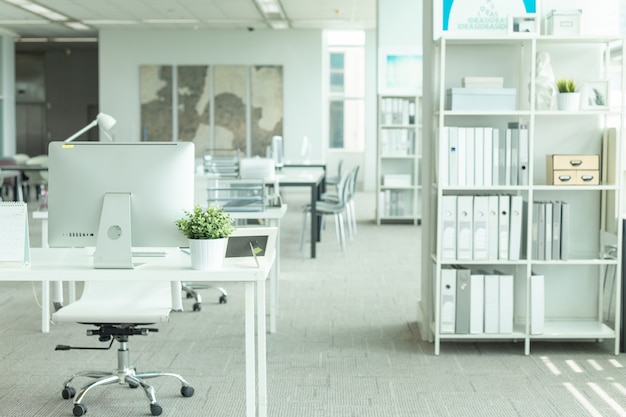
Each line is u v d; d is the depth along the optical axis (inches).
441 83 193.5
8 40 751.7
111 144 139.4
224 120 732.7
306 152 581.3
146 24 695.7
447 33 204.5
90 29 727.1
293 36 728.3
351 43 779.4
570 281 215.9
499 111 194.7
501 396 165.0
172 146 139.3
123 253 135.2
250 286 134.0
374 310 249.3
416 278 307.3
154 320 148.0
